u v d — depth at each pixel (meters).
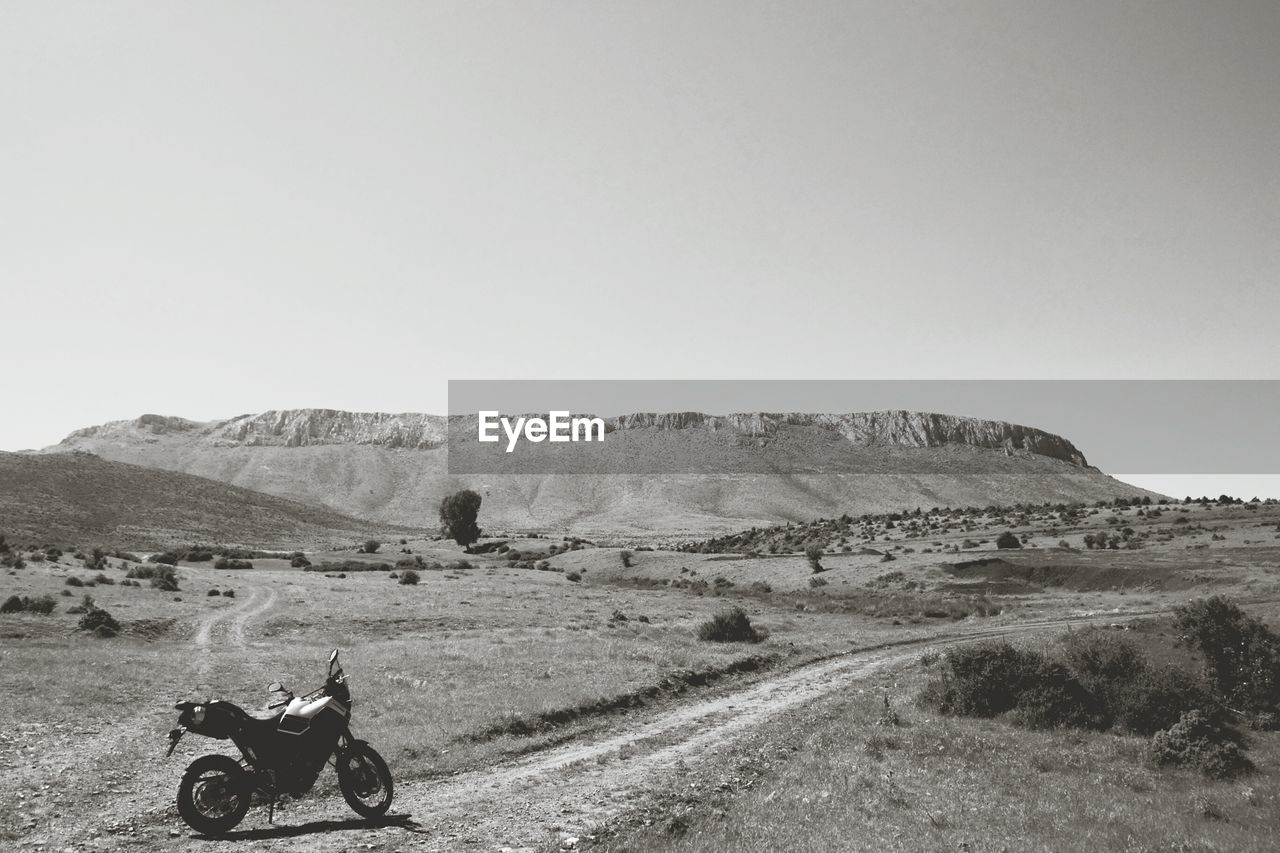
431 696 23.02
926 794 16.44
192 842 10.16
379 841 10.48
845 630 55.69
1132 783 20.06
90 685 22.11
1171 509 145.38
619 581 107.06
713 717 24.73
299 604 58.12
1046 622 56.00
